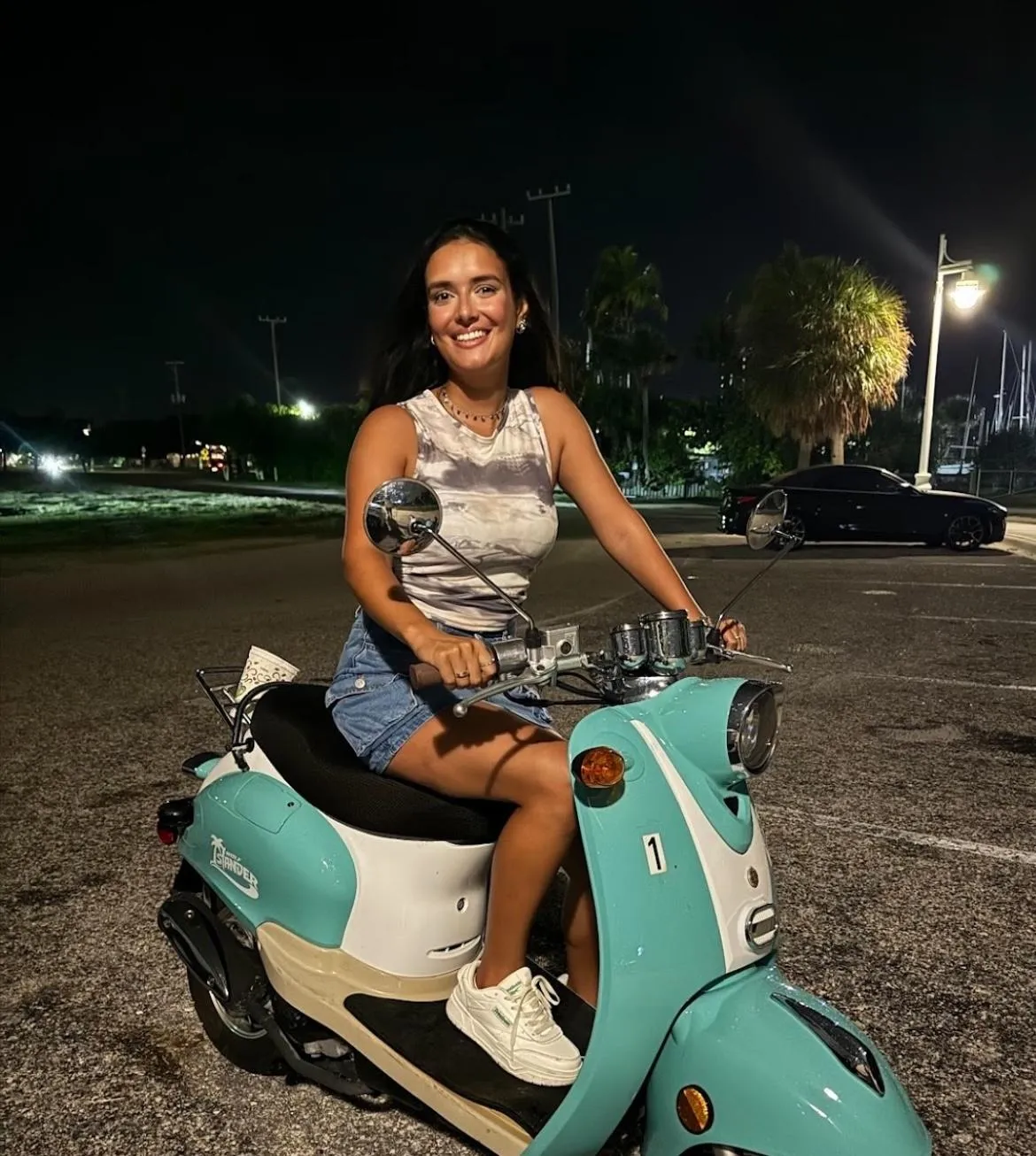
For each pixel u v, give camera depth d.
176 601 10.84
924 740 5.57
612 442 38.78
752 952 1.95
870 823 4.40
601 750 1.86
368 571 2.18
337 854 2.39
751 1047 1.79
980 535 15.38
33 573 13.61
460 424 2.41
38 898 3.80
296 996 2.44
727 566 13.48
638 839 1.88
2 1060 2.83
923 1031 2.89
